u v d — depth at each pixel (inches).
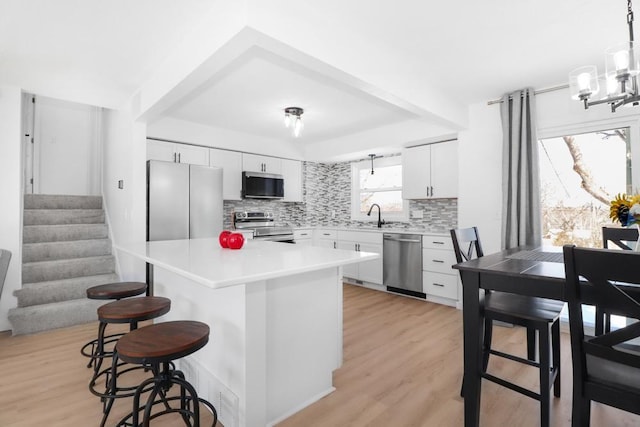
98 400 73.0
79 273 140.0
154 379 53.7
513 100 124.4
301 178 223.6
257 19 63.5
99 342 74.9
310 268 59.5
